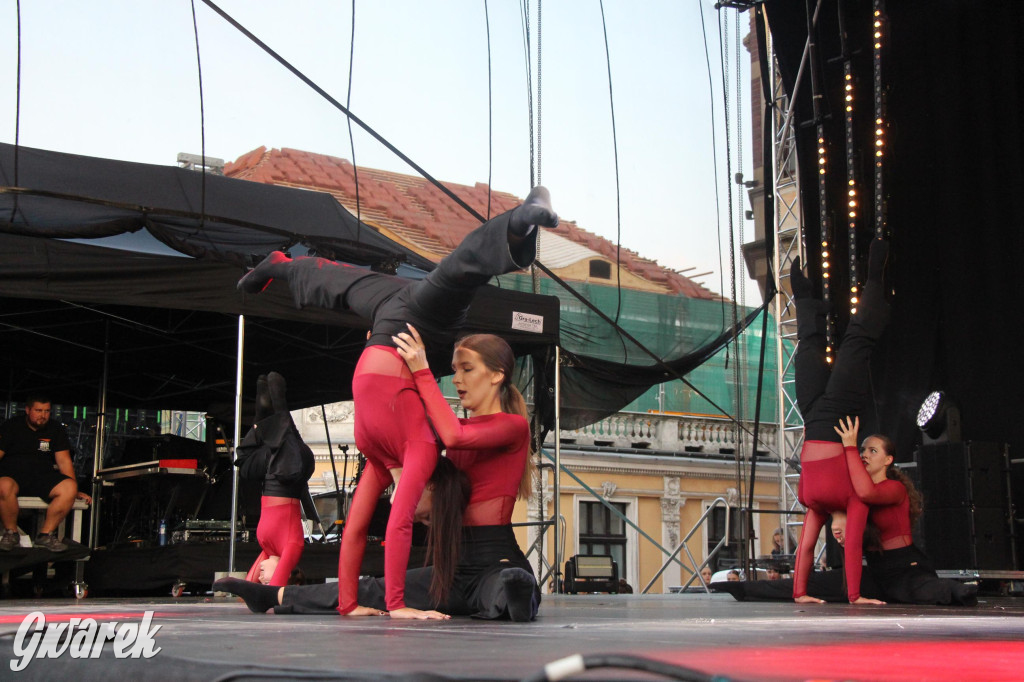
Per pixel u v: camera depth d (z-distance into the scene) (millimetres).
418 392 3145
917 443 8414
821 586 5691
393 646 1503
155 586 7410
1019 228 8047
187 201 7547
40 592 7738
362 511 3236
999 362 8016
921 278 8492
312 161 16984
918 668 1106
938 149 8430
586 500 19312
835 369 5258
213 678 994
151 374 10523
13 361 9922
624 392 9172
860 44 8383
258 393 5148
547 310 7902
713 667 1089
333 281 3520
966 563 6855
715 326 10297
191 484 8586
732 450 21156
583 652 1354
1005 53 8172
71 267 6117
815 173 8547
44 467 7172
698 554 20281
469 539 3160
